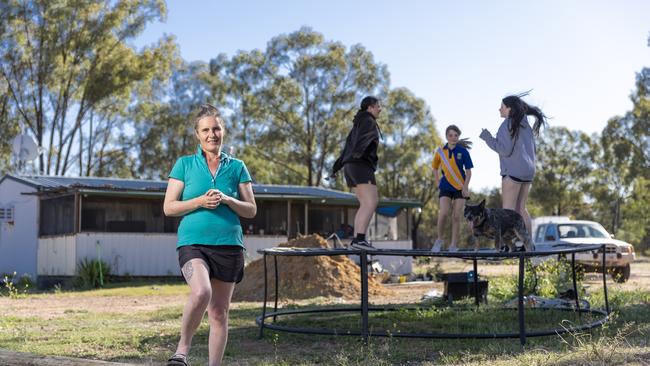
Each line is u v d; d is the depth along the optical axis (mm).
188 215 4605
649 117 55250
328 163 53688
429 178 54312
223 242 4562
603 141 59125
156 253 23234
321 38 51875
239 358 7281
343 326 9602
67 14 43438
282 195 25688
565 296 12445
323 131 52156
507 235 8102
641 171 56625
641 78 56281
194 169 4707
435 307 11438
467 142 9156
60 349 7883
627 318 9805
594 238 20688
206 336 8805
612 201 66688
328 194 28297
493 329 8758
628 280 21000
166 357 7297
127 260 22719
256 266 18141
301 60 51344
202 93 51156
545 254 7883
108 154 51250
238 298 16969
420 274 27078
